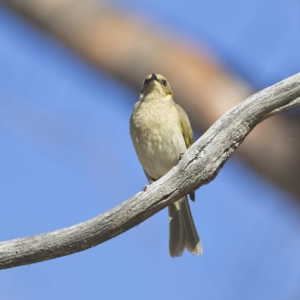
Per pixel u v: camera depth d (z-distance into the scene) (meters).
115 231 8.09
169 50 12.64
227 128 7.98
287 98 7.91
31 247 7.99
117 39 12.90
